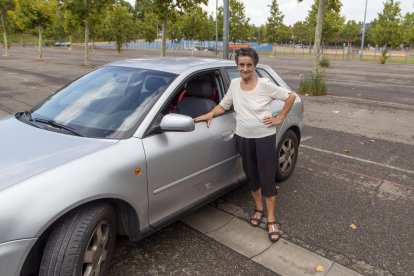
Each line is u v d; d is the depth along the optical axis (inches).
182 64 147.6
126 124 117.5
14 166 95.3
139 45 3097.9
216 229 145.6
